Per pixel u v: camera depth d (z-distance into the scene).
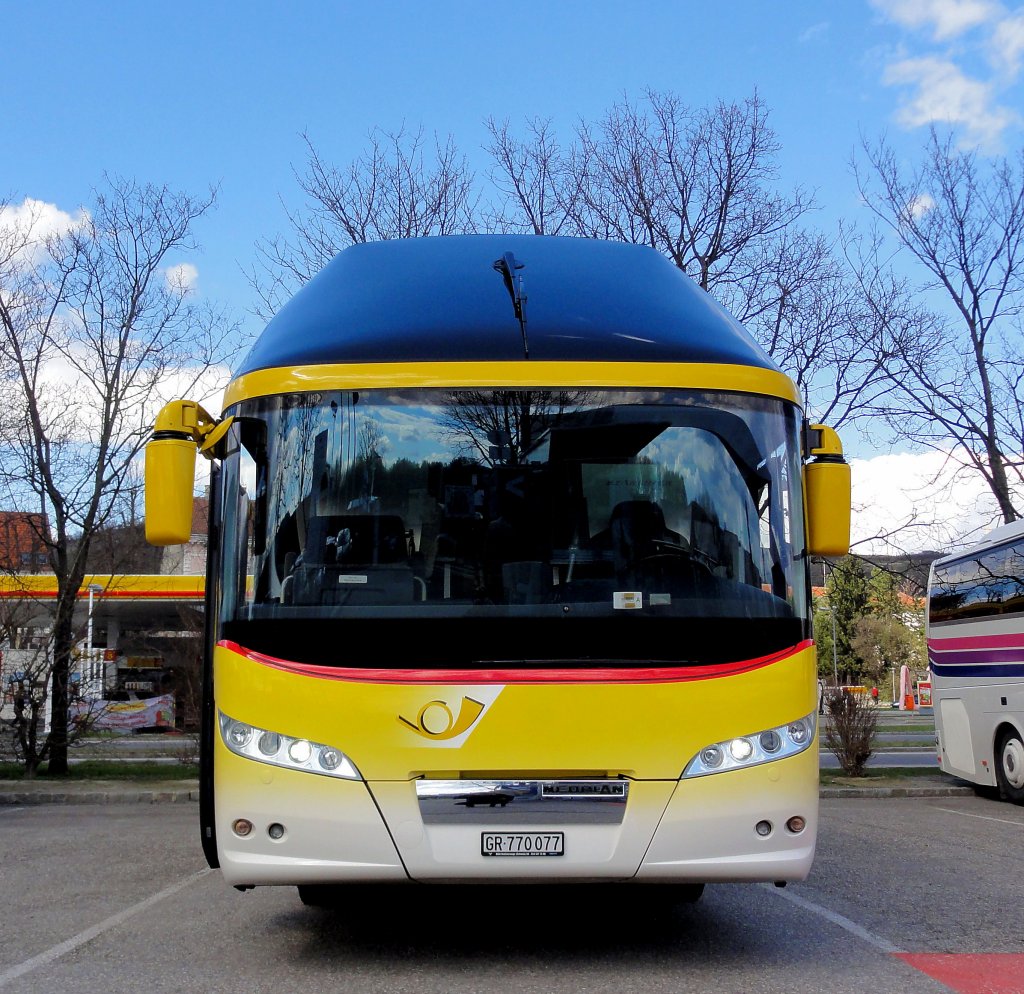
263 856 5.26
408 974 5.61
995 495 18.06
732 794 5.29
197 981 5.50
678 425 5.72
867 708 18.59
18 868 9.48
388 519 5.52
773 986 5.36
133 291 18.31
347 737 5.24
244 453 5.71
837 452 6.27
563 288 6.39
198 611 20.83
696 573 5.51
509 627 5.34
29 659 17.70
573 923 6.87
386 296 6.34
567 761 5.23
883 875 8.81
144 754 22.16
